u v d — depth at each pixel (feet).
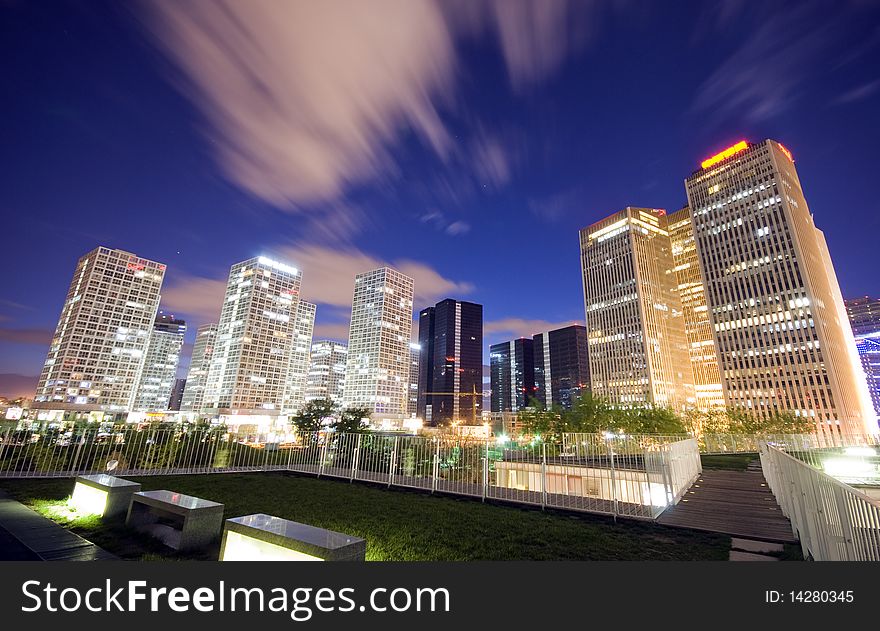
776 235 422.41
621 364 514.68
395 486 61.26
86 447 68.08
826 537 24.95
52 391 557.74
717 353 447.01
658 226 593.42
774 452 51.49
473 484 58.13
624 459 54.70
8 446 63.52
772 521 41.47
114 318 614.34
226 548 24.59
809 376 381.40
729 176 467.11
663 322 533.96
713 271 463.83
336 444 75.77
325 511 44.73
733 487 60.64
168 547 31.24
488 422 410.11
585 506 46.98
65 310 633.61
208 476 68.08
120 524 36.11
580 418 135.33
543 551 31.94
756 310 424.46
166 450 75.10
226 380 631.15
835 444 132.87
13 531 32.40
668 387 500.74
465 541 34.37
